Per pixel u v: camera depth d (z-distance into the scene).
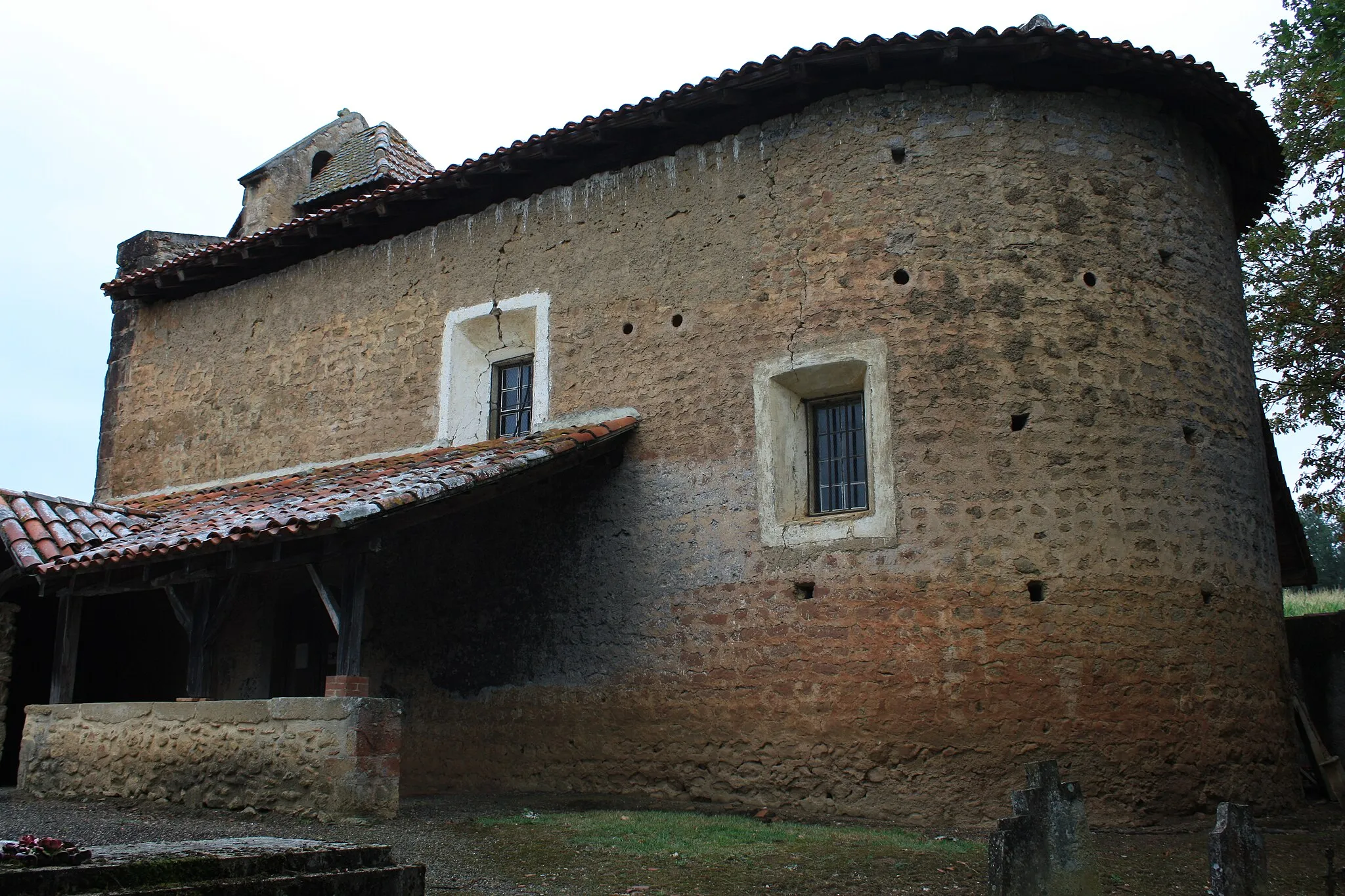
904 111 10.54
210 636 10.02
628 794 10.40
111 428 15.95
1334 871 7.20
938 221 10.22
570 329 11.98
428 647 12.02
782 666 9.88
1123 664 9.38
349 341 13.73
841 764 9.45
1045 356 9.92
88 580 10.94
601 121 11.35
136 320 16.12
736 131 11.32
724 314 10.96
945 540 9.54
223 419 14.69
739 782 9.86
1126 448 9.91
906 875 6.96
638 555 10.91
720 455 10.67
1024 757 9.07
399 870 4.66
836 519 10.04
